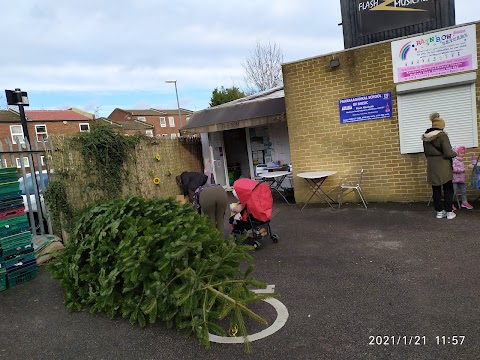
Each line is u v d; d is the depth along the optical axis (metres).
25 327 3.86
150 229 3.62
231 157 13.13
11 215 4.98
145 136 10.39
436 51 7.48
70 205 6.96
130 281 3.60
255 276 4.85
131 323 3.70
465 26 7.21
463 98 7.43
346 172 8.70
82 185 7.52
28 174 7.41
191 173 6.30
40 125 37.88
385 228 6.50
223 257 3.59
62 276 4.30
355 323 3.46
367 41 8.70
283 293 4.26
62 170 7.04
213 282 3.39
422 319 3.43
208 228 3.95
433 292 3.95
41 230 6.64
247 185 5.95
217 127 11.17
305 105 8.90
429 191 7.95
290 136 9.18
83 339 3.54
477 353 2.88
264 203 5.95
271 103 10.77
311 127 8.91
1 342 3.59
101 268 3.88
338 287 4.29
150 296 3.42
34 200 7.04
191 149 13.10
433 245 5.40
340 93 8.48
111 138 8.64
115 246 3.88
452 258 4.84
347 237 6.22
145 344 3.38
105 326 3.76
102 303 3.85
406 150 8.05
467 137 7.50
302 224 7.39
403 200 8.23
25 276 5.13
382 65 8.01
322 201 9.06
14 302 4.49
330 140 8.76
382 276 4.49
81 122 41.78
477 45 7.18
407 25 8.31
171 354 3.19
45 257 5.89
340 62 8.38
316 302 3.96
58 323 3.90
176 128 69.88
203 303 3.19
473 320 3.34
